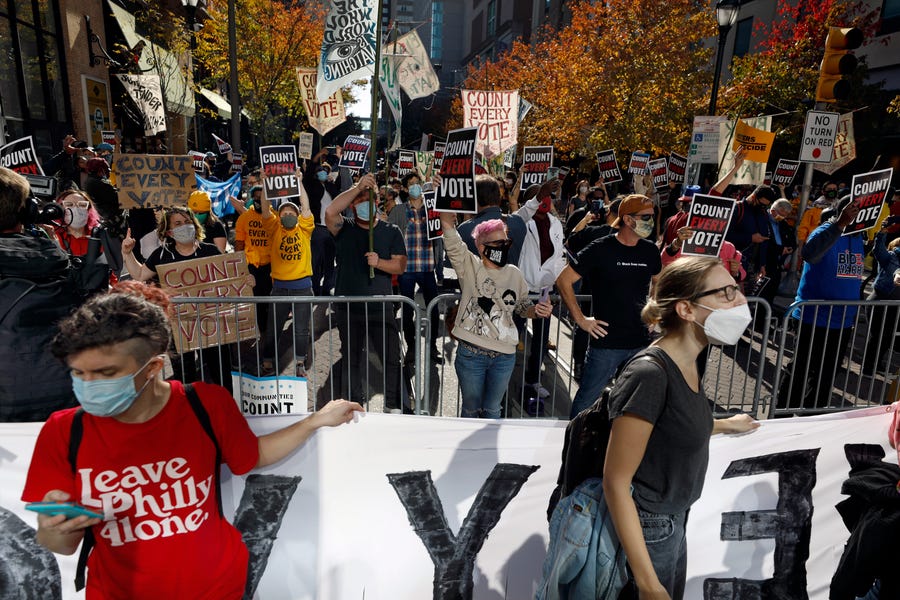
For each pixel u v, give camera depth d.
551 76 27.88
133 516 1.81
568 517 2.21
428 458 3.05
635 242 4.27
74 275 2.94
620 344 4.28
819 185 17.88
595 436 2.22
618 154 21.31
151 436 1.78
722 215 5.31
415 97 10.38
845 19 19.62
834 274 5.50
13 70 13.90
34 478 1.77
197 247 4.85
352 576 2.89
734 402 6.01
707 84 20.95
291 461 2.89
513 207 9.05
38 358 2.81
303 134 14.45
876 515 2.44
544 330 5.75
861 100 19.17
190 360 4.82
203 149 30.16
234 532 2.04
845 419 3.16
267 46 24.81
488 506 3.07
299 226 6.21
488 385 4.36
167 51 20.17
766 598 2.98
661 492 2.07
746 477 3.12
